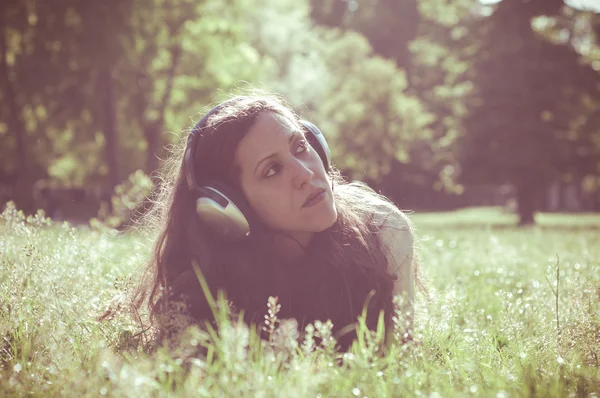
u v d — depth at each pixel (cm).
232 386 185
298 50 4216
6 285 314
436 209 7069
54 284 304
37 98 2644
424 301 312
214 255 251
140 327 276
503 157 3491
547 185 3522
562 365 237
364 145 5147
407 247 280
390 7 6662
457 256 736
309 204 247
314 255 255
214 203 241
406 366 218
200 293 250
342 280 254
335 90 5212
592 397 202
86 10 2445
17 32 2527
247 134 247
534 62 3559
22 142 2797
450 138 3828
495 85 3550
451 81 3944
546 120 3572
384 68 5231
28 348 249
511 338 299
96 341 258
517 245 1080
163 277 268
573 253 835
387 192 5850
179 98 3127
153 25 2752
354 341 230
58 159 3819
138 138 3297
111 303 298
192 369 200
